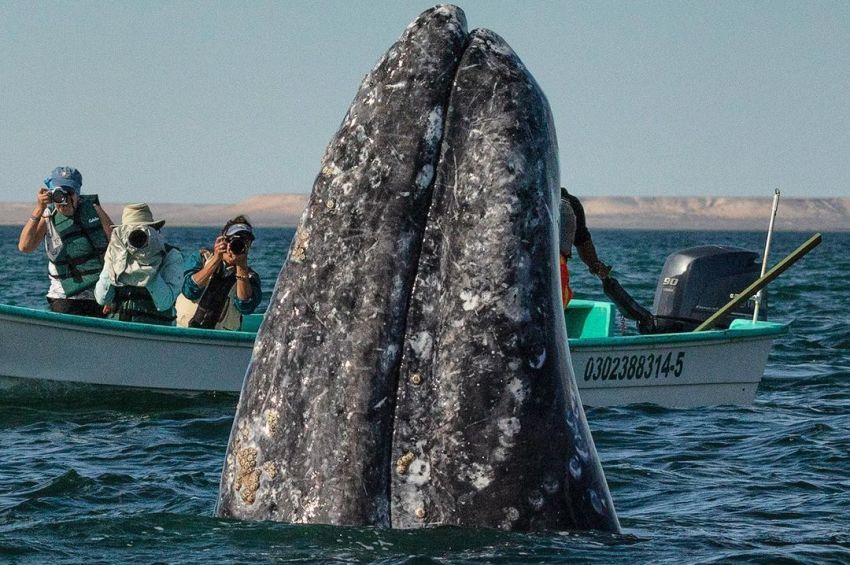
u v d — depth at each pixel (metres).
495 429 15.91
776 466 33.41
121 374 45.56
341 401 16.00
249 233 45.94
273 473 16.44
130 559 20.58
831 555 21.33
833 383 52.38
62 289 46.94
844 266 192.38
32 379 45.28
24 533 22.61
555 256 16.50
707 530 24.00
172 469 32.59
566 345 16.75
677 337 46.12
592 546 16.78
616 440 38.41
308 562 15.93
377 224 16.14
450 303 16.02
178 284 46.62
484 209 16.09
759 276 50.19
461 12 16.98
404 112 16.34
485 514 15.98
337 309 16.12
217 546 16.91
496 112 16.33
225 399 46.19
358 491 16.00
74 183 46.69
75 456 34.84
